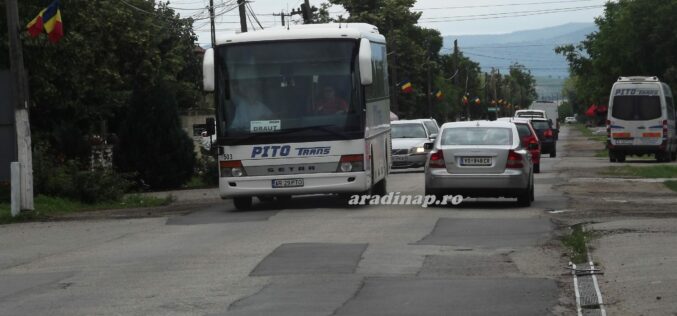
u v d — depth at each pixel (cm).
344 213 2216
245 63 2319
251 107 2306
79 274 1426
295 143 2283
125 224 2186
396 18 8412
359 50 2297
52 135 3950
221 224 2067
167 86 3925
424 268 1392
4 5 3559
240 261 1481
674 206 2292
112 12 5022
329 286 1248
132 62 5534
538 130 5716
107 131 5531
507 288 1220
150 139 3812
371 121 2439
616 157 5131
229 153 2303
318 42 2308
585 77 7919
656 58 6650
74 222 2298
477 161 2262
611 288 1205
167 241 1800
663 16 6506
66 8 3788
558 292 1192
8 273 1481
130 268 1463
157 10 7625
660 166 4322
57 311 1134
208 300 1173
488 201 2520
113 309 1135
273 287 1251
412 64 8988
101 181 2922
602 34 7138
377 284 1261
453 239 1711
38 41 3619
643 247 1530
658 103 4916
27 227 2225
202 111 8794
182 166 3856
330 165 2283
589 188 3002
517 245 1631
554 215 2103
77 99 4206
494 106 17038
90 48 4156
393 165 4225
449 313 1068
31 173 2462
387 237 1744
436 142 2341
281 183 2288
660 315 1034
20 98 2458
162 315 1090
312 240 1712
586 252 1507
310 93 2297
